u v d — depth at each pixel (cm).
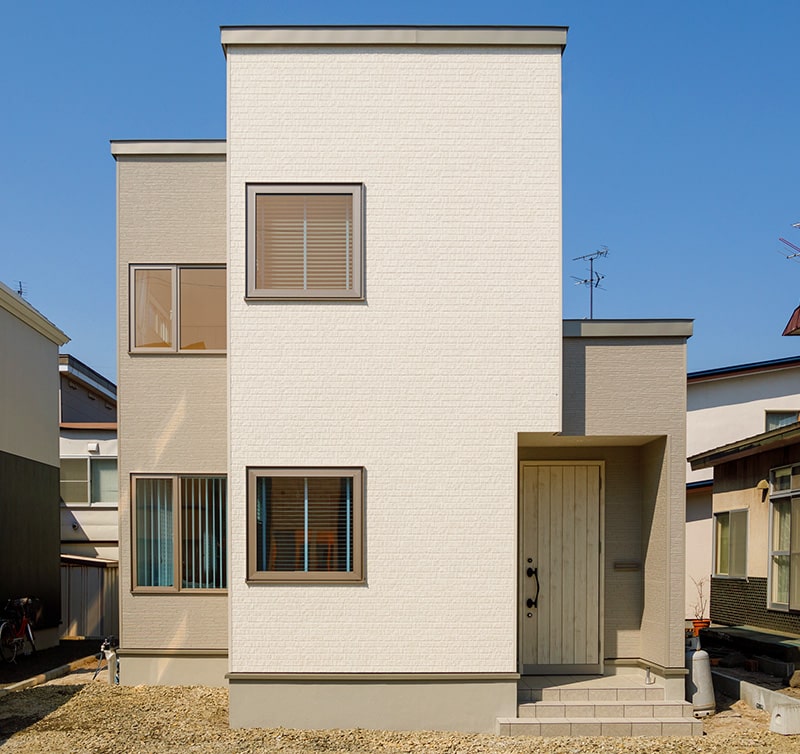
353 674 837
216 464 1067
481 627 845
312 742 787
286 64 873
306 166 869
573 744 785
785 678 1030
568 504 970
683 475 879
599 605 958
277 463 855
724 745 782
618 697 871
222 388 1074
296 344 862
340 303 865
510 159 874
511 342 866
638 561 961
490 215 871
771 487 1255
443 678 837
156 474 1070
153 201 1085
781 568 1227
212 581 1067
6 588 1289
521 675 944
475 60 877
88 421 2272
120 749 766
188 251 1081
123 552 1065
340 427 859
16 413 1349
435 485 856
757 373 1908
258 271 866
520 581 959
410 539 852
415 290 867
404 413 860
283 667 840
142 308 1080
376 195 870
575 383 884
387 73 874
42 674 1134
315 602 845
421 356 863
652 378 885
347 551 852
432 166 872
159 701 962
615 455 973
